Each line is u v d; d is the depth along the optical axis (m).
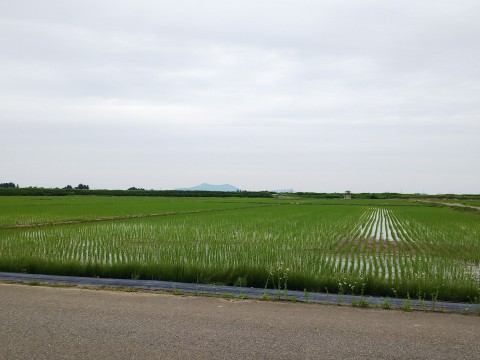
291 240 20.09
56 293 8.16
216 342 5.59
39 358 5.05
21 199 79.75
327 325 6.36
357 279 9.77
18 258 12.19
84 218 31.53
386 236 22.61
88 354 5.17
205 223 28.22
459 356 5.22
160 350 5.31
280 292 9.22
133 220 30.61
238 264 11.81
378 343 5.62
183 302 7.61
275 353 5.25
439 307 7.89
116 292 8.37
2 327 6.08
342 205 73.75
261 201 90.19
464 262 14.72
